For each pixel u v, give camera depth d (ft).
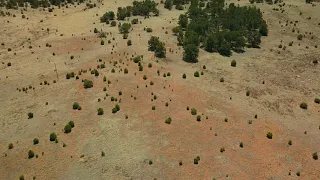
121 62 283.18
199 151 190.60
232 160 186.19
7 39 337.72
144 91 242.99
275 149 197.26
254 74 279.49
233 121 217.97
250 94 250.37
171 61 291.58
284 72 285.84
